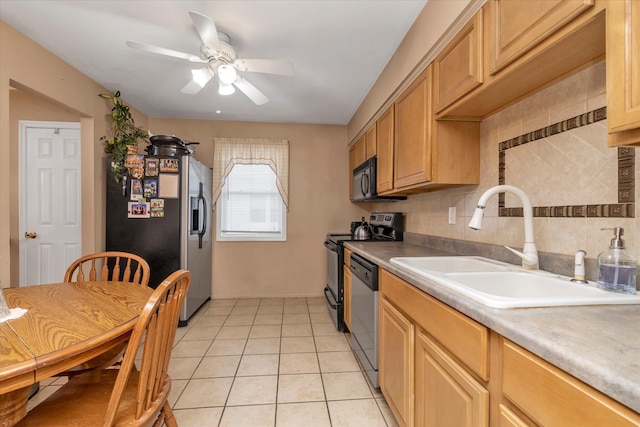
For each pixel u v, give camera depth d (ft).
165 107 11.07
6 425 3.31
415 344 4.14
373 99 9.14
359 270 6.72
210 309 11.15
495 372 2.55
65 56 7.62
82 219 8.84
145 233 9.25
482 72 4.16
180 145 9.85
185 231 9.46
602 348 1.87
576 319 2.39
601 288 3.18
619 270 3.04
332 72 8.38
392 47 7.15
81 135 8.86
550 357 1.92
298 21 6.19
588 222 3.63
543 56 3.35
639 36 2.16
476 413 2.73
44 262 9.68
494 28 3.86
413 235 8.55
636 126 2.18
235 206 12.80
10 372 2.51
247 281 12.72
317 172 13.07
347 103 10.69
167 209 9.32
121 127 9.60
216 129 12.53
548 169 4.19
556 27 2.93
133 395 3.76
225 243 12.59
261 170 12.91
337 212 13.10
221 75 6.59
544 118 4.25
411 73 6.34
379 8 5.79
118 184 9.18
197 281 10.52
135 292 4.86
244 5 5.73
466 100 4.70
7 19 6.19
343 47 7.16
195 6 5.77
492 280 4.08
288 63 6.48
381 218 10.56
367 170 9.47
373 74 8.50
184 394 5.94
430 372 3.67
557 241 4.07
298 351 7.80
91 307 4.08
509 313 2.53
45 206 9.70
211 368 6.94
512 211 4.89
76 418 3.31
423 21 5.71
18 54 6.57
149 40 6.95
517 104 4.77
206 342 8.33
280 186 12.64
